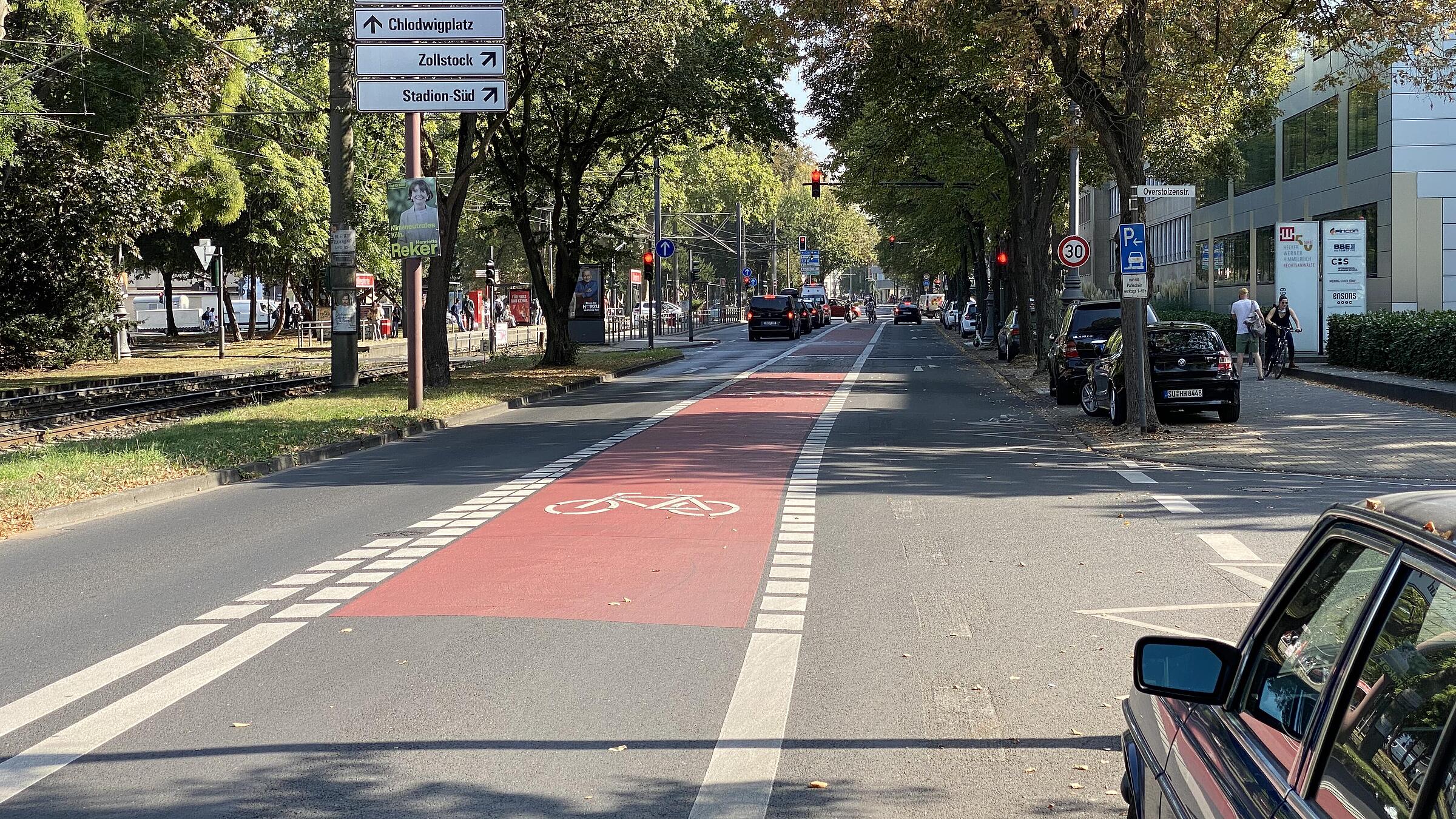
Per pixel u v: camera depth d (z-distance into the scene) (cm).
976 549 1082
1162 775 322
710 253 12838
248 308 9969
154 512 1385
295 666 738
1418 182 3853
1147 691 307
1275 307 3145
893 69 3353
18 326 4100
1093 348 2550
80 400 2977
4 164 3797
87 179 4006
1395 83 3728
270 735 614
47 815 514
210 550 1131
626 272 10181
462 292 9175
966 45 2986
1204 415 2306
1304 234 3488
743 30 2911
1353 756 232
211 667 738
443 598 913
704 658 748
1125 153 2036
